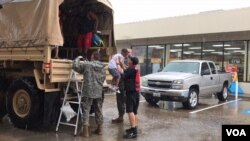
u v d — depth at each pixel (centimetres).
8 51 860
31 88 797
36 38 791
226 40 1991
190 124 960
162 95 1243
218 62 2034
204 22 1953
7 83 917
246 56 1923
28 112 807
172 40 2241
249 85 1905
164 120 1013
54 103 807
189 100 1249
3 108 926
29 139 730
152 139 770
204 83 1344
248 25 1780
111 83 953
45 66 762
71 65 814
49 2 778
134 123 780
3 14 879
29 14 816
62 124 884
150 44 2372
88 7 980
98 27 986
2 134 772
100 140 739
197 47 2130
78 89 804
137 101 792
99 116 793
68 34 998
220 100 1559
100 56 988
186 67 1368
